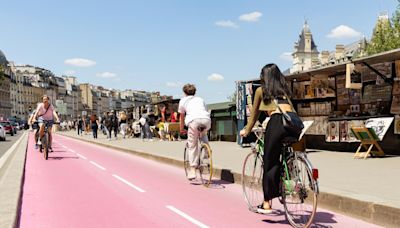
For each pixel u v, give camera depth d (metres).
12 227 5.32
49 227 5.95
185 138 28.14
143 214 6.67
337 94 14.30
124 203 7.52
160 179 10.52
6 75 149.62
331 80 14.52
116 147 21.80
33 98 173.12
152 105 35.00
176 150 17.80
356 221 6.08
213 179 10.47
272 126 5.92
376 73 12.74
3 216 5.75
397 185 7.48
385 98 12.55
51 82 189.50
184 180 10.33
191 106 9.34
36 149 21.52
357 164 10.59
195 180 10.09
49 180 10.38
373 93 12.94
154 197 8.08
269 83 6.00
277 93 5.96
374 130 12.09
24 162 13.88
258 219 6.28
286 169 5.84
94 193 8.53
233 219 6.30
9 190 7.77
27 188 9.16
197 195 8.27
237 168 10.34
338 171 9.41
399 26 47.78
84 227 5.93
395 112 12.11
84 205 7.36
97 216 6.55
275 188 5.96
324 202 6.90
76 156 17.67
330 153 13.56
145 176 11.12
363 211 6.13
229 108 22.81
